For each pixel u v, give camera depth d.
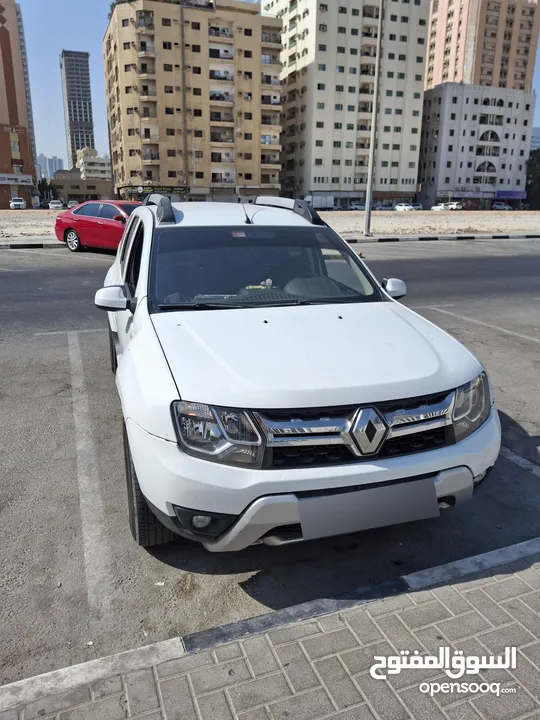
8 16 78.06
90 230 15.92
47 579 2.75
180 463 2.40
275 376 2.51
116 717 1.96
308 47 84.12
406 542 3.08
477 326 8.25
